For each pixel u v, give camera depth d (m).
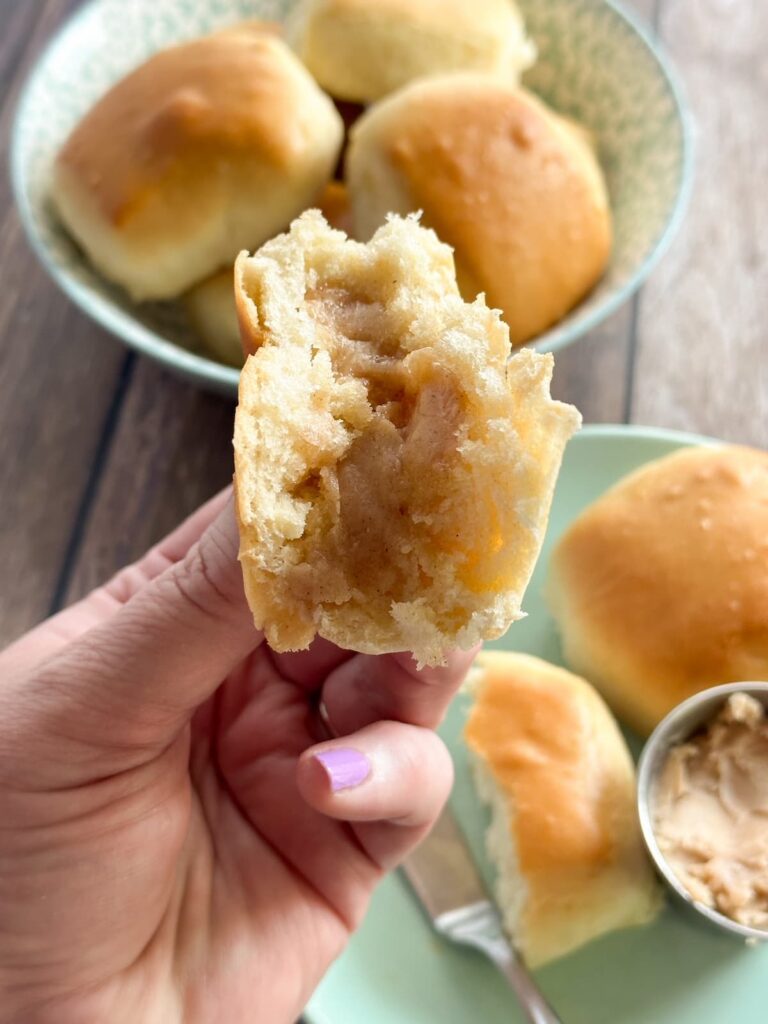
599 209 0.22
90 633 0.13
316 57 0.24
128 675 0.12
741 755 0.17
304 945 0.16
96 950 0.14
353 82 0.24
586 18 0.25
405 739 0.15
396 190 0.21
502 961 0.17
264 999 0.15
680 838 0.17
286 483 0.12
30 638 0.17
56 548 0.22
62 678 0.13
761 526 0.19
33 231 0.22
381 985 0.17
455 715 0.20
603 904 0.17
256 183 0.21
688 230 0.26
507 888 0.18
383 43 0.23
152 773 0.14
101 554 0.22
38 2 0.29
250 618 0.12
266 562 0.11
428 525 0.12
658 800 0.17
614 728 0.19
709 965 0.17
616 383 0.24
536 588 0.21
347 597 0.12
